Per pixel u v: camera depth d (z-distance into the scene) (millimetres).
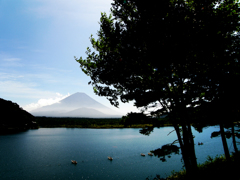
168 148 8711
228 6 7398
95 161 30516
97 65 9641
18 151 37406
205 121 10273
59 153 36344
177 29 6645
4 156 32938
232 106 8055
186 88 8672
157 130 78688
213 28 6797
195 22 7004
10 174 24125
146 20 7160
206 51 7105
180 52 6996
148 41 7414
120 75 8906
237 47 7707
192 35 6824
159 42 7215
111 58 9039
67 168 26828
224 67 7969
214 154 29641
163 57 7102
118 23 8250
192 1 7664
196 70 7844
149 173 23719
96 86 10188
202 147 35312
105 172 24891
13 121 81188
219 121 9648
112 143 48156
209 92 8648
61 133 73062
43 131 80000
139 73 8641
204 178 10188
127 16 8445
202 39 6773
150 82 8867
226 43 7336
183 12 6805
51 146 43844
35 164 28672
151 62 7676
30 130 81875
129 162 29625
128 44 7918
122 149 40250
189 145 9016
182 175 12938
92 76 10062
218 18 6867
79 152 37344
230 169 10820
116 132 77562
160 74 8094
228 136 11695
